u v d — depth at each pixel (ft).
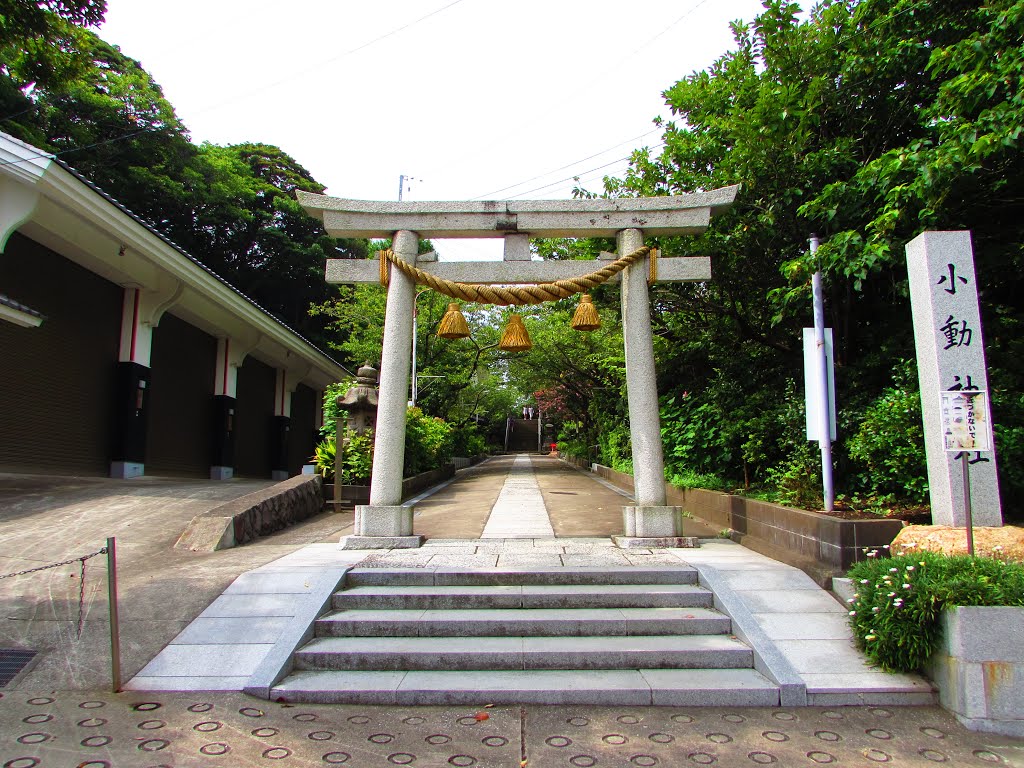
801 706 14.38
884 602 15.08
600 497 45.52
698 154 34.01
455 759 11.96
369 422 40.50
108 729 12.87
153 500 31.65
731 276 32.71
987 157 21.67
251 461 65.41
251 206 89.10
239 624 17.20
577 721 13.64
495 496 46.26
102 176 67.46
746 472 30.86
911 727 13.37
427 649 16.19
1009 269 25.52
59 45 43.65
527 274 26.37
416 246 26.73
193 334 54.39
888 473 22.81
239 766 11.57
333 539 27.89
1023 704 13.23
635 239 26.27
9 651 15.83
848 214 25.46
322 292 93.45
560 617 17.56
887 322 28.84
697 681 15.01
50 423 38.81
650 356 25.91
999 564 14.97
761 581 19.39
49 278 38.83
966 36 25.59
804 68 29.14
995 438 21.07
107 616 17.54
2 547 23.04
